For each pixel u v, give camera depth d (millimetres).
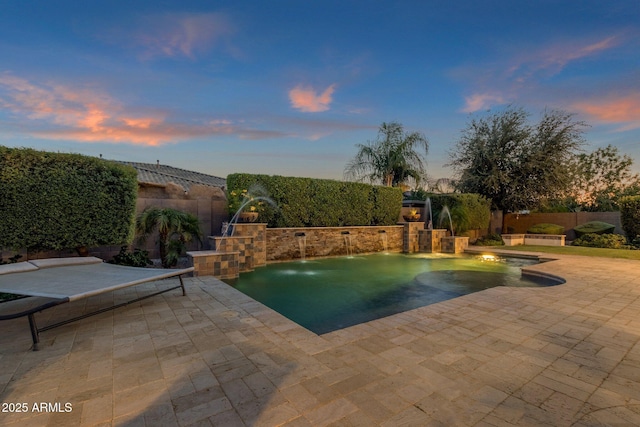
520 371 2480
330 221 10820
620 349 2924
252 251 7859
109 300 4547
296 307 4781
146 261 6918
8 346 2918
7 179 5086
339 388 2186
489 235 14602
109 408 1928
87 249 6238
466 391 2174
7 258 5797
